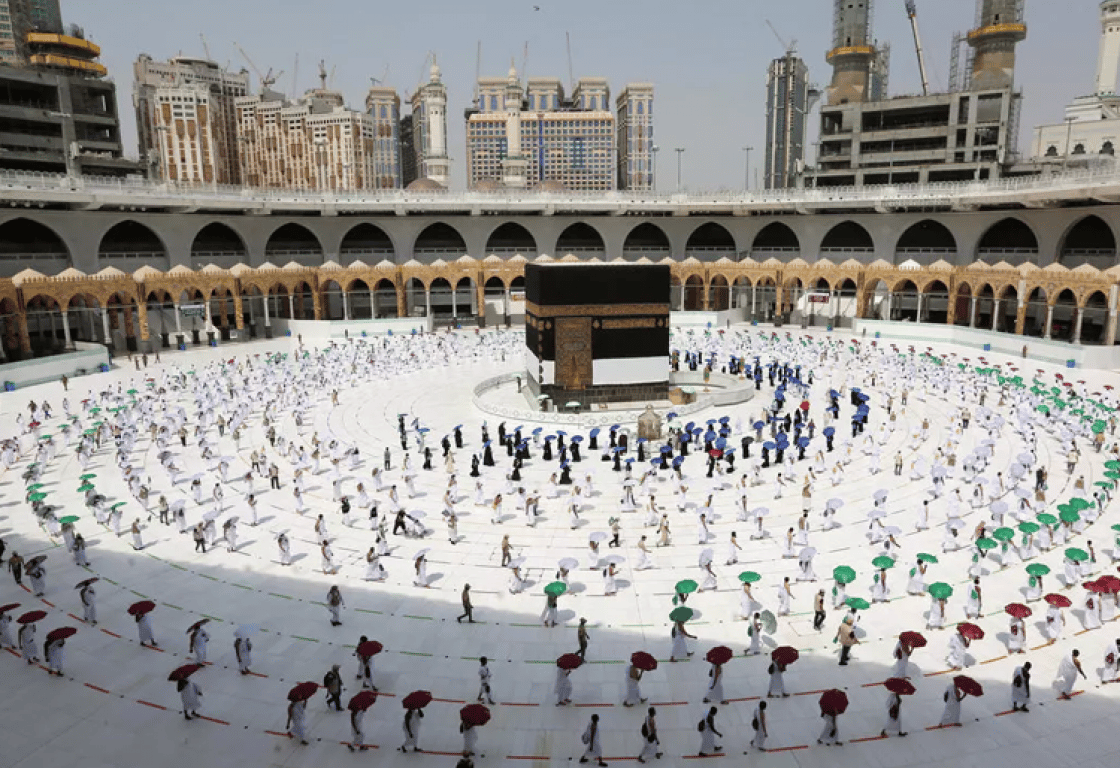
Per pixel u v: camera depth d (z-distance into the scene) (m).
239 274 65.38
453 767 14.19
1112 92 129.62
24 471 31.94
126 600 20.83
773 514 26.34
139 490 27.70
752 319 76.56
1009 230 71.62
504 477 29.44
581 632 17.30
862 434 35.84
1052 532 23.55
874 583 20.17
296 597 20.97
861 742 14.72
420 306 84.81
